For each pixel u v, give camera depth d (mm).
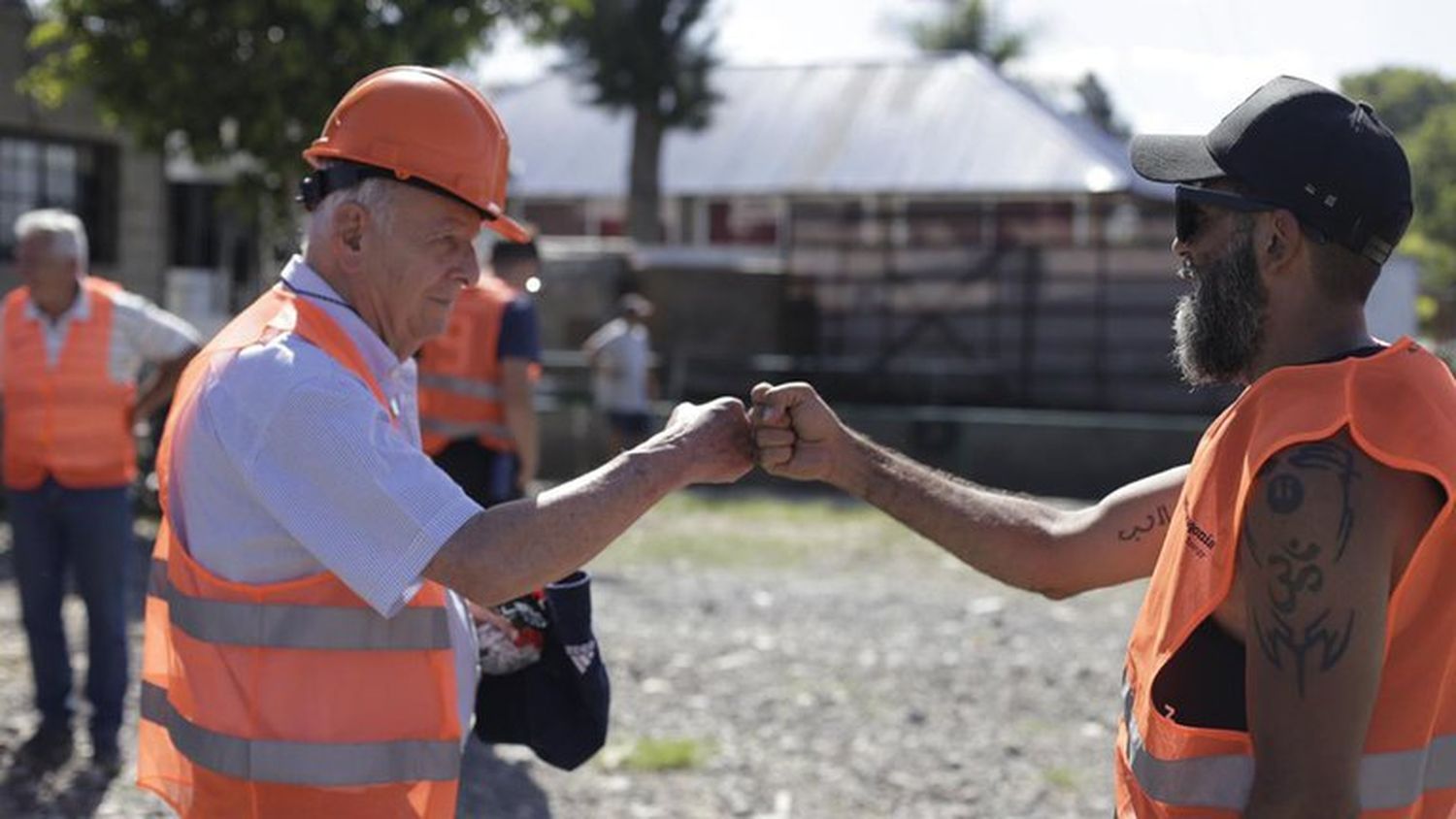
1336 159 2240
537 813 5812
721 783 6258
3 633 7910
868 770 6500
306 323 2688
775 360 21203
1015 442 17016
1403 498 2125
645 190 30172
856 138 32500
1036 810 6121
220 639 2682
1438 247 52031
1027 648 8836
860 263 22516
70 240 5918
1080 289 21719
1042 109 32750
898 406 21578
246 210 12414
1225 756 2264
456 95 2740
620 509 2625
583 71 29516
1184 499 2357
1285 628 2104
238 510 2650
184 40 11930
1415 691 2193
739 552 12359
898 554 12469
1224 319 2340
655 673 7898
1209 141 2354
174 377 6227
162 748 2902
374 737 2676
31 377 5938
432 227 2713
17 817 5457
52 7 12039
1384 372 2191
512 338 6270
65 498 5992
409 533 2520
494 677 3143
